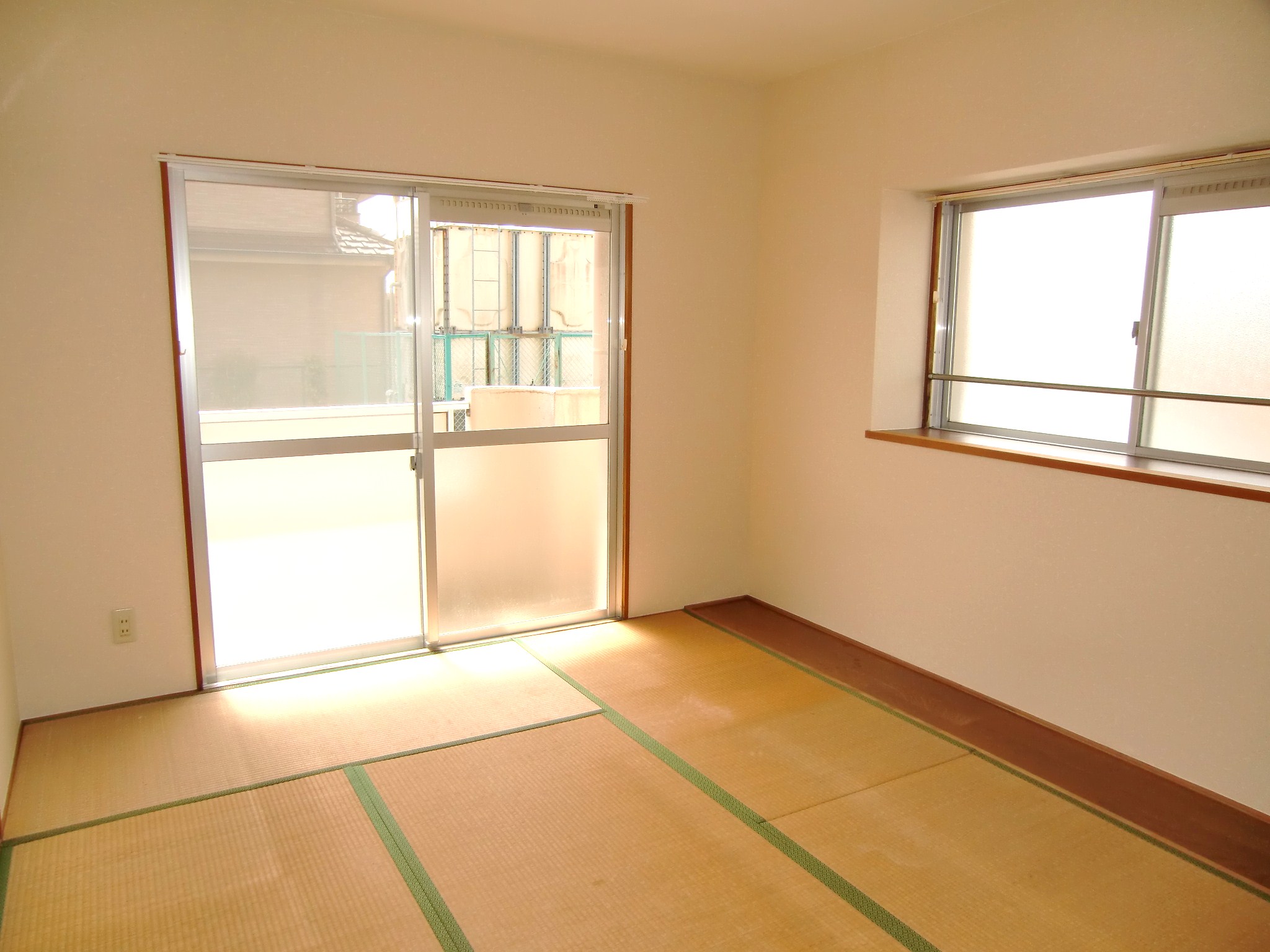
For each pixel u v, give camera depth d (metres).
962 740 3.10
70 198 2.97
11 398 2.97
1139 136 2.78
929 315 3.86
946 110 3.37
